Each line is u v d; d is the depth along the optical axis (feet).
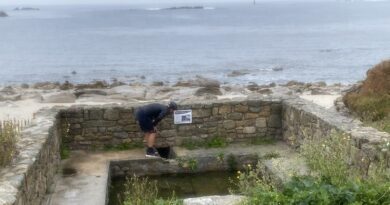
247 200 21.13
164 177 33.14
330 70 135.74
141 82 109.50
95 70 143.43
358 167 24.32
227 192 30.42
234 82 109.70
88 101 70.85
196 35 291.79
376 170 21.49
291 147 34.83
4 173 19.95
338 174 22.43
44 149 25.44
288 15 631.15
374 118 35.29
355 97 38.60
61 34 312.91
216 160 33.78
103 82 99.35
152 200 26.25
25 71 142.00
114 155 34.17
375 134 25.00
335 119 29.63
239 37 273.75
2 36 296.71
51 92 80.48
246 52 196.13
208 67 147.54
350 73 128.57
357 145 24.59
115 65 156.15
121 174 33.06
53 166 29.17
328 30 323.98
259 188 21.72
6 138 22.48
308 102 36.06
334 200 17.84
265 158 32.71
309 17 556.10
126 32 327.88
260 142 36.76
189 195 30.01
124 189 31.17
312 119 31.37
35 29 375.66
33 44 239.91
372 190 18.15
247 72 130.41
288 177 25.17
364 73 127.34
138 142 36.01
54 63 162.61
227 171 33.88
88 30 357.20
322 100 71.41
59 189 27.63
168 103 36.55
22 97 75.51
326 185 18.89
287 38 264.72
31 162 21.67
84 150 35.40
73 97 72.54
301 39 257.34
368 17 534.78
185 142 36.32
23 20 581.94
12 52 200.34
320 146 27.09
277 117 37.06
